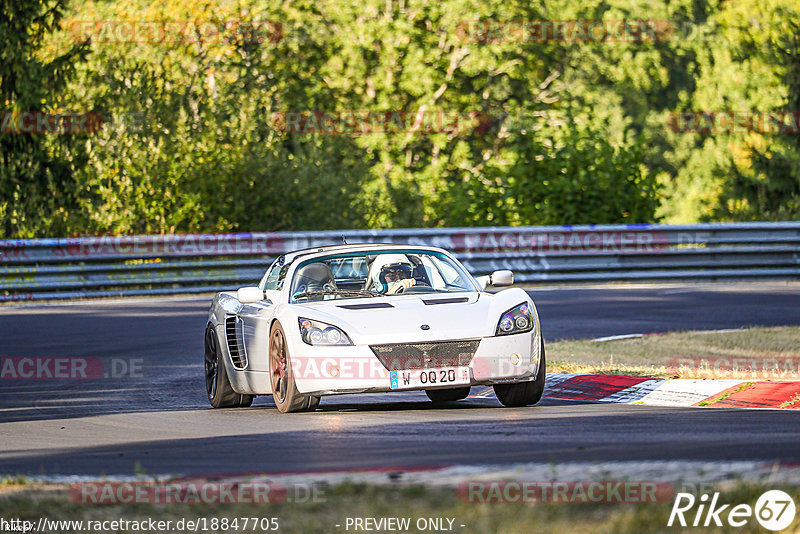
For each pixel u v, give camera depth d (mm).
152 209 103875
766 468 20781
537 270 87188
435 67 162625
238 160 106062
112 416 35500
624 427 28578
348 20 161000
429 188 150000
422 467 22578
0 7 106562
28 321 66250
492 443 26406
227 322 38469
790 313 65250
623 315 65000
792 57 144875
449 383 32094
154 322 65062
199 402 39750
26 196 105125
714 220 137500
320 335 32469
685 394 34938
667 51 198250
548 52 174875
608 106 192375
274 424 31578
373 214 115875
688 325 59875
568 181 101500
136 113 107250
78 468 24938
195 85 113000
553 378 39312
